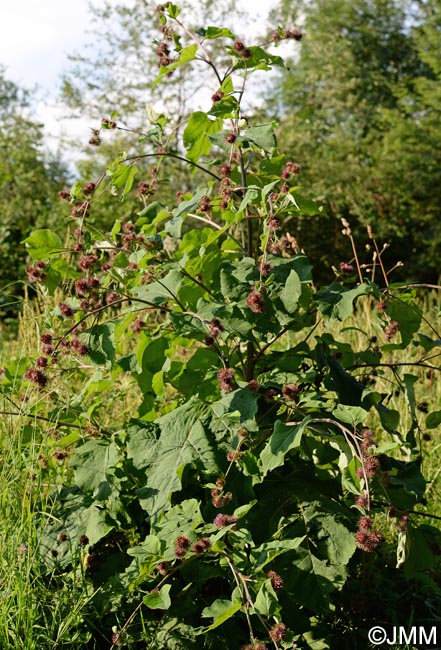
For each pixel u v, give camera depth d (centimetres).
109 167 328
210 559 285
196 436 283
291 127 1820
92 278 310
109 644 293
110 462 303
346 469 262
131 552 262
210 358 313
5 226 1366
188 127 329
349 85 2127
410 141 1917
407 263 2003
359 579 326
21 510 317
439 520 395
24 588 280
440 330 623
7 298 1147
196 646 275
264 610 240
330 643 298
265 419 306
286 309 283
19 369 346
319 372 320
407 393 324
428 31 2088
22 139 1741
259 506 289
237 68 324
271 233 298
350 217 1778
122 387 417
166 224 320
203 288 310
